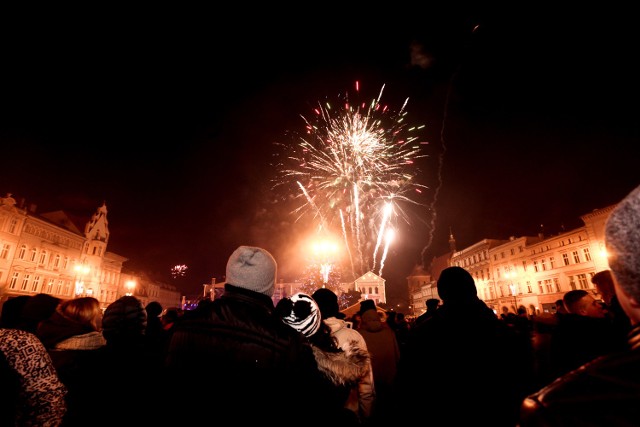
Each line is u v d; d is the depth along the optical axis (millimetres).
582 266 36844
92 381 2744
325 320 3898
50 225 37688
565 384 865
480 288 56156
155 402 1909
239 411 1693
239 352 1800
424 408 2250
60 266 39812
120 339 2959
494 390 2152
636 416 673
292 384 1795
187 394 1771
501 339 2324
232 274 2174
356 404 3240
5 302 3182
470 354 2242
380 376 4617
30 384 2166
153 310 5129
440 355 2295
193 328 1953
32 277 35250
